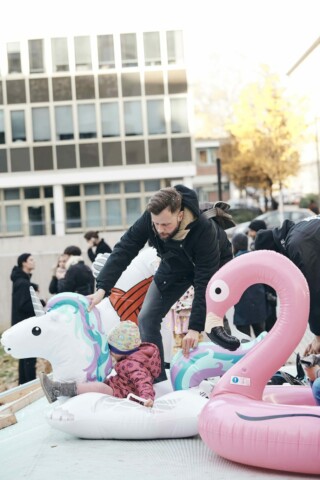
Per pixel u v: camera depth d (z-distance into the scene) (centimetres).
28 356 555
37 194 3328
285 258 477
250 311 910
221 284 471
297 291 468
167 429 512
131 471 449
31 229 3172
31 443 532
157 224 523
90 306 562
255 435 436
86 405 523
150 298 590
